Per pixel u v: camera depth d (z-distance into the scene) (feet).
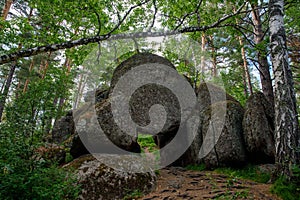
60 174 11.35
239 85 45.83
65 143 21.02
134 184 14.75
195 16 21.12
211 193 13.83
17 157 10.12
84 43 13.50
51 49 12.51
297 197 12.37
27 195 9.16
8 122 11.58
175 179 16.98
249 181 16.29
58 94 22.26
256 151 18.83
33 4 19.43
